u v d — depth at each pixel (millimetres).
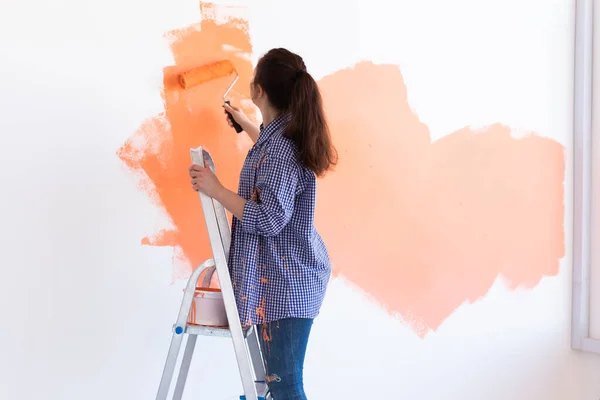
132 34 1938
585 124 2797
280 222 1621
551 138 2768
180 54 2008
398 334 2428
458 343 2562
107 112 1906
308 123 1649
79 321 1887
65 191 1859
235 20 2096
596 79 2797
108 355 1929
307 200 1714
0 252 1786
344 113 2299
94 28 1886
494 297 2643
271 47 2162
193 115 2039
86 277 1893
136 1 1941
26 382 1823
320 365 2281
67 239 1865
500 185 2641
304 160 1655
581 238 2811
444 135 2504
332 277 2293
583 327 2826
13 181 1797
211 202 1639
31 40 1810
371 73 2346
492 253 2627
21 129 1803
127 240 1947
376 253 2375
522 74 2682
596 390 2885
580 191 2803
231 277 1698
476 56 2566
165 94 1990
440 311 2516
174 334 1680
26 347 1822
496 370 2656
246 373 1623
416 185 2449
